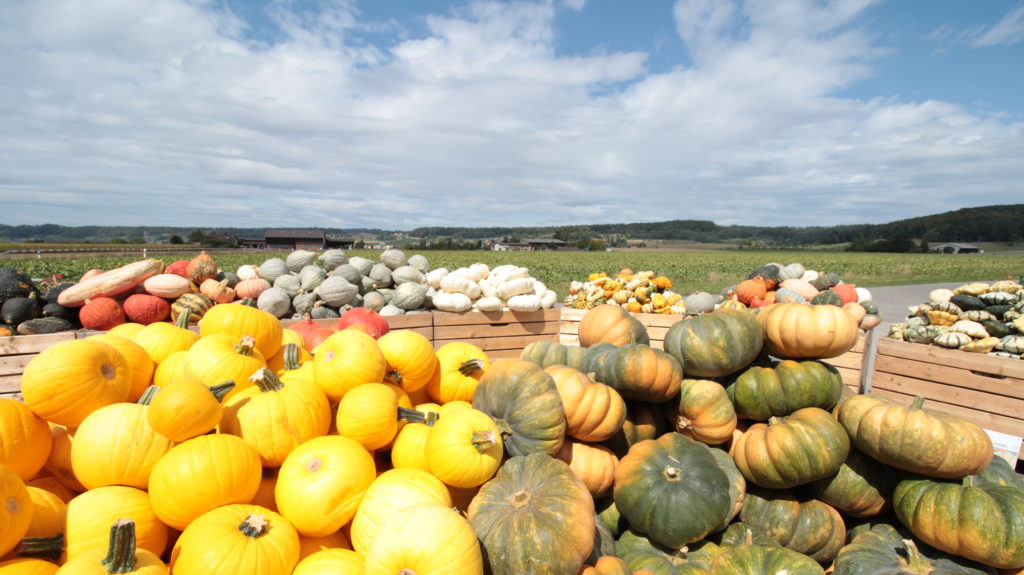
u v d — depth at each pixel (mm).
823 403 3475
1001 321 6266
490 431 2545
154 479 2207
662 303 7789
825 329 3473
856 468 3148
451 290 7234
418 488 2354
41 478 2449
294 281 7031
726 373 3580
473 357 3625
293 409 2607
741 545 2893
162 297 5816
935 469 2836
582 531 2293
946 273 35938
